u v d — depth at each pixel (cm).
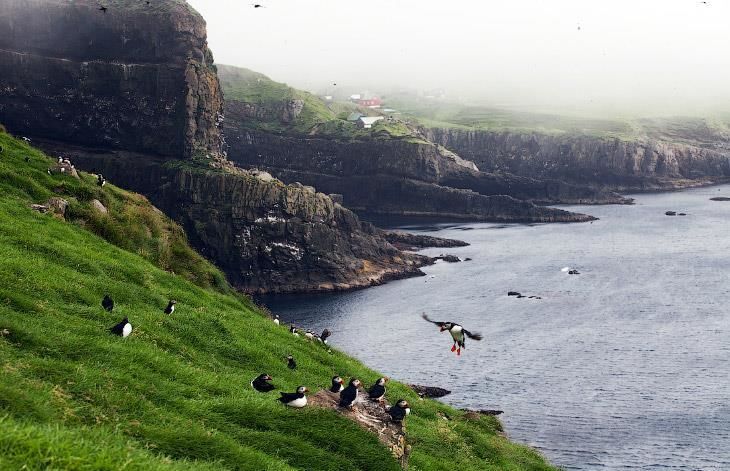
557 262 16900
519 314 11931
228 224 15512
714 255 17262
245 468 1764
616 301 12725
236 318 4153
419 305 13025
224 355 3253
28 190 4775
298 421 2164
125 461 1312
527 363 9100
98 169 17662
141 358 2419
